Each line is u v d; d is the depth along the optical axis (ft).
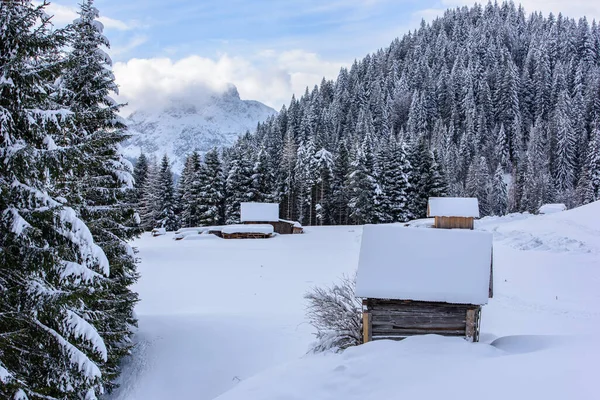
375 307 42.42
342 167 223.92
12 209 24.16
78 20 45.55
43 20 25.13
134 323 51.80
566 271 81.41
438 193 190.29
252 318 64.39
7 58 24.85
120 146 49.11
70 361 26.08
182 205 224.12
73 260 26.94
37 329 26.21
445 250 43.93
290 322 62.59
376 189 187.73
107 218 43.91
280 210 245.24
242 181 212.43
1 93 24.58
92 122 45.06
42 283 26.27
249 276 98.12
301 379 35.68
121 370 47.88
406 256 43.73
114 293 45.44
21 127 25.43
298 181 236.02
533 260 90.94
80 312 35.73
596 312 60.08
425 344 39.14
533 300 66.49
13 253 24.89
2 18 24.02
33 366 26.89
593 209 141.08
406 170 193.47
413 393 29.35
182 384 45.32
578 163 282.97
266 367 48.39
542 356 33.55
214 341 54.70
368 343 40.96
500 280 78.18
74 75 44.93
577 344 37.58
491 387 27.89
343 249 135.54
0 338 24.73
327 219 230.27
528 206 256.32
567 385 25.99
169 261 116.98
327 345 45.57
